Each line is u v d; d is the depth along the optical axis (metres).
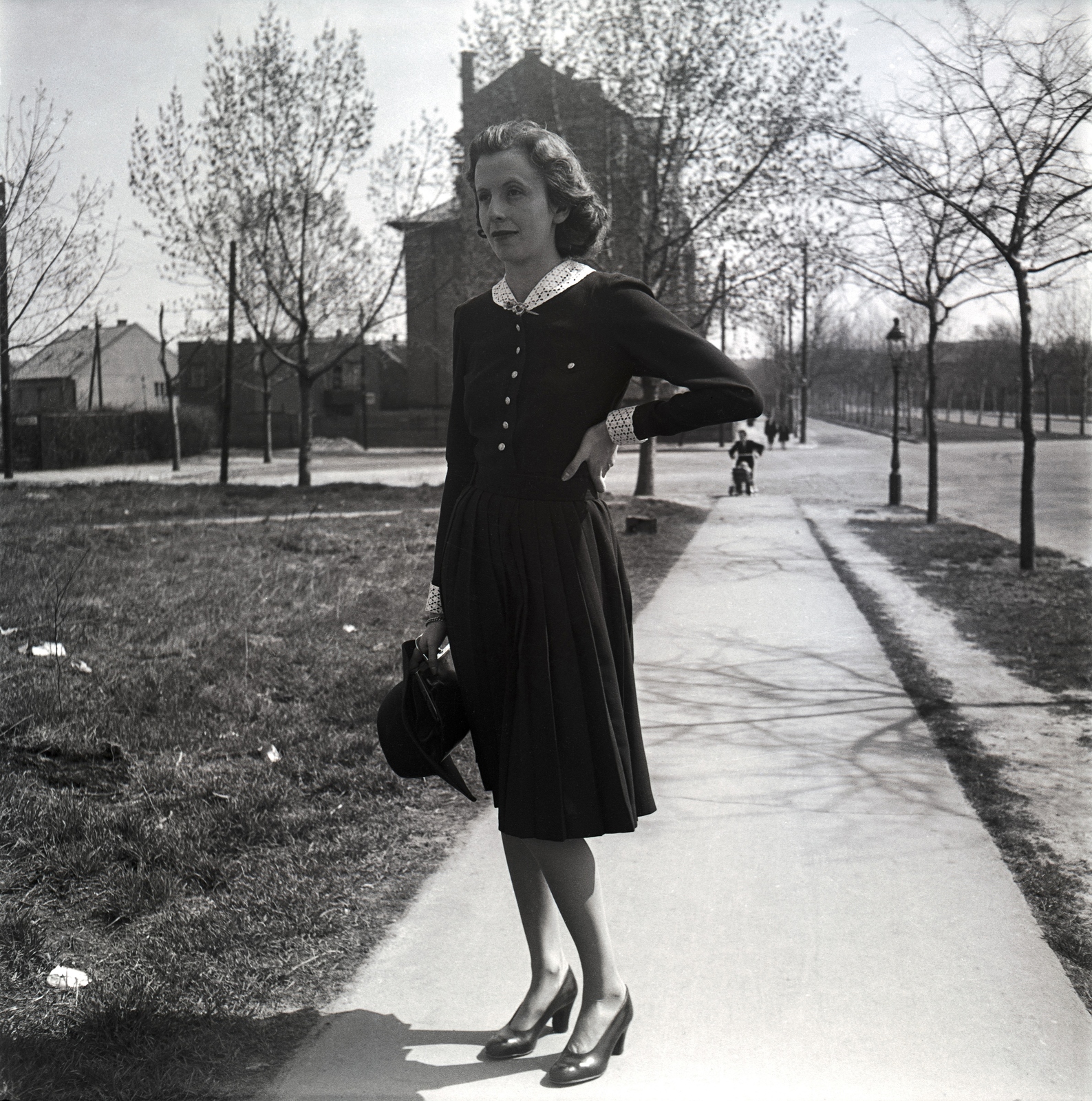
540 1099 2.34
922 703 6.16
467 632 2.41
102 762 4.57
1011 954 3.06
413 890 3.50
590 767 2.35
